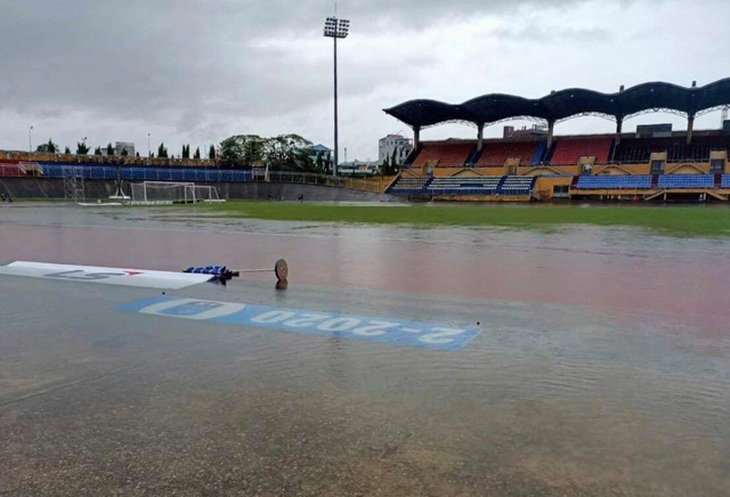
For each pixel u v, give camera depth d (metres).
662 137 59.53
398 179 67.31
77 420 2.69
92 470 2.22
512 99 57.78
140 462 2.28
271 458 2.30
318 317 4.93
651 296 5.99
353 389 3.10
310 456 2.31
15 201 47.75
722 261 9.07
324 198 61.59
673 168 55.25
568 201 54.91
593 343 4.07
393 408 2.83
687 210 32.69
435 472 2.18
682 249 10.95
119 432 2.56
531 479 2.13
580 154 61.44
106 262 8.80
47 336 4.24
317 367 3.50
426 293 6.15
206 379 3.27
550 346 4.00
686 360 3.65
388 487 2.07
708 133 57.59
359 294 6.06
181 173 62.91
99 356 3.72
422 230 16.38
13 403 2.91
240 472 2.19
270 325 4.62
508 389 3.11
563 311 5.21
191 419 2.69
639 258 9.48
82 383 3.20
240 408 2.83
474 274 7.59
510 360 3.65
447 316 4.99
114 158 62.25
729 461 2.29
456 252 10.37
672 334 4.34
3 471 2.22
